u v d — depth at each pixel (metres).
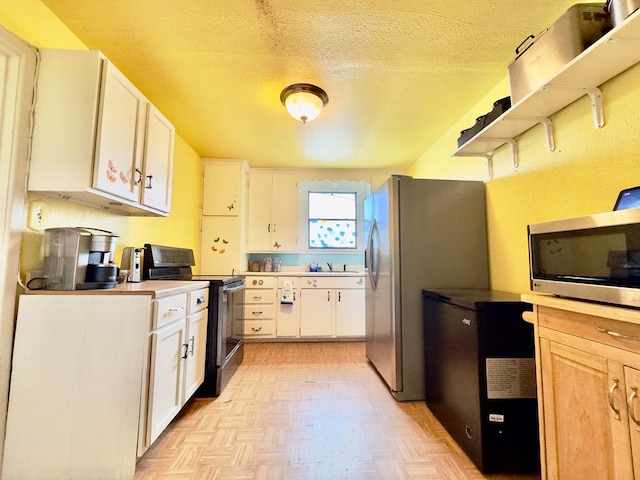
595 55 1.18
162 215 2.34
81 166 1.47
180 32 1.72
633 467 0.79
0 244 1.37
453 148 2.94
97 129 1.51
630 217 0.85
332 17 1.60
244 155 3.80
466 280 2.37
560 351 1.05
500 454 1.47
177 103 2.53
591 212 1.47
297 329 3.90
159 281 2.27
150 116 2.03
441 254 2.37
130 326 1.46
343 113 2.68
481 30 1.69
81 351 1.43
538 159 1.84
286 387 2.46
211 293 2.39
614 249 0.90
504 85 2.19
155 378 1.56
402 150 3.59
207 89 2.32
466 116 2.70
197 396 2.28
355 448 1.65
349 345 3.77
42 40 1.55
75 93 1.49
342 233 4.46
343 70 2.08
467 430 1.59
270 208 4.29
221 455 1.58
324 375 2.73
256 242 4.24
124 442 1.40
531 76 1.49
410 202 2.38
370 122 2.86
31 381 1.40
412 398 2.24
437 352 2.00
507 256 2.15
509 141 2.07
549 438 1.09
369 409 2.10
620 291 0.86
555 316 1.08
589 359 0.93
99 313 1.45
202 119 2.82
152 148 2.07
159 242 2.83
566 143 1.62
